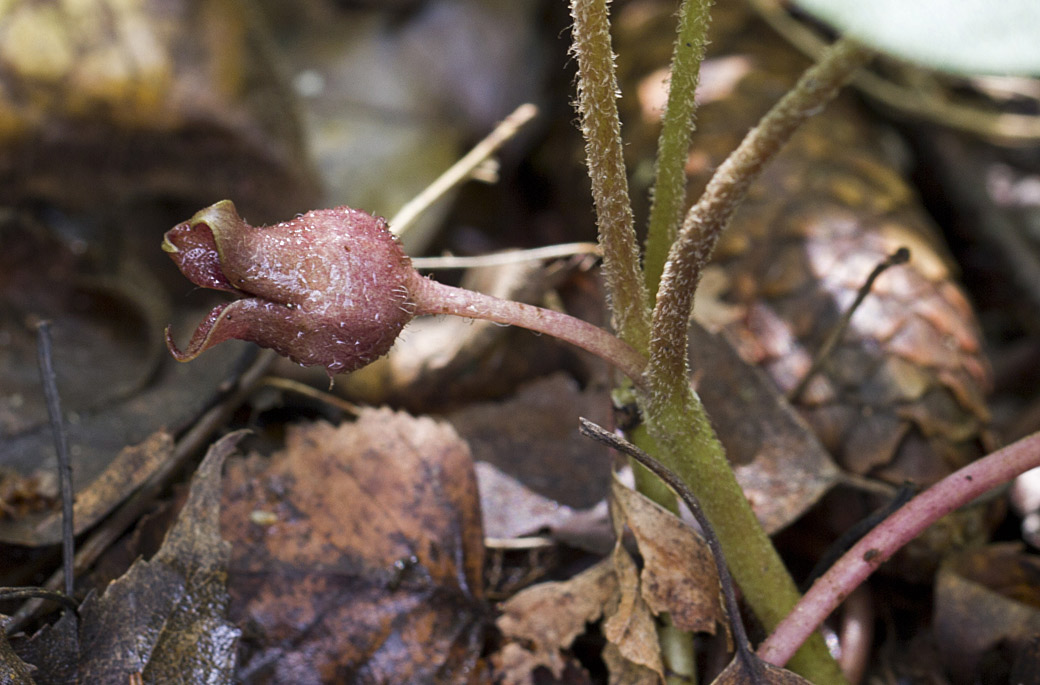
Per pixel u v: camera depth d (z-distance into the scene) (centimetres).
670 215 13
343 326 12
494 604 14
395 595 14
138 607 13
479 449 16
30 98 17
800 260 16
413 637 14
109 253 18
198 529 13
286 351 12
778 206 17
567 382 16
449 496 14
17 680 12
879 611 15
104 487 14
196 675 13
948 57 11
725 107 18
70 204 18
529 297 16
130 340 17
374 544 14
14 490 14
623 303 13
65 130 17
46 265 17
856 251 16
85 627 13
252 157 18
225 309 12
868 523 13
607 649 13
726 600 13
